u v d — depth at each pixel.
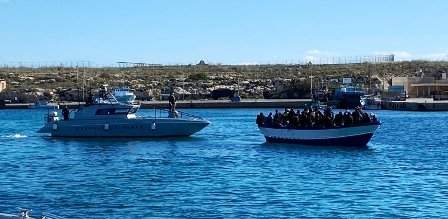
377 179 56.25
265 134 89.88
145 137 96.00
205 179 56.56
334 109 196.00
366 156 73.75
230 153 78.00
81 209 43.81
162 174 59.91
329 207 44.22
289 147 83.62
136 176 58.62
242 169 63.22
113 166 66.31
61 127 97.12
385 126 126.31
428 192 49.59
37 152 80.88
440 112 182.00
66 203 45.84
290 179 56.44
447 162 68.25
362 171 61.47
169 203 45.62
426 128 120.44
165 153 78.44
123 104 96.06
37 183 54.81
